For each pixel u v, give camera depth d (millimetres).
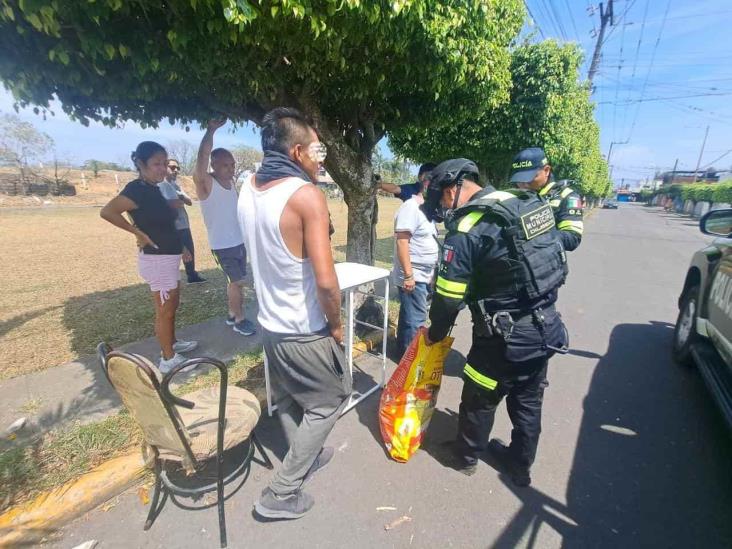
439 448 2414
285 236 1498
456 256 1758
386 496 2039
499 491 2082
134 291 5434
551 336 1831
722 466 2289
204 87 2668
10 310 4590
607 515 1938
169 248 2857
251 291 5422
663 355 3799
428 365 2291
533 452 2041
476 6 2637
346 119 3680
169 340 3062
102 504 1942
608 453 2393
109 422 2408
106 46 1730
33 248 8961
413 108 3754
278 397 1986
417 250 3092
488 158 7691
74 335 3840
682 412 2832
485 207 1701
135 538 1772
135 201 2648
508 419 2729
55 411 2555
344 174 3568
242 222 1628
